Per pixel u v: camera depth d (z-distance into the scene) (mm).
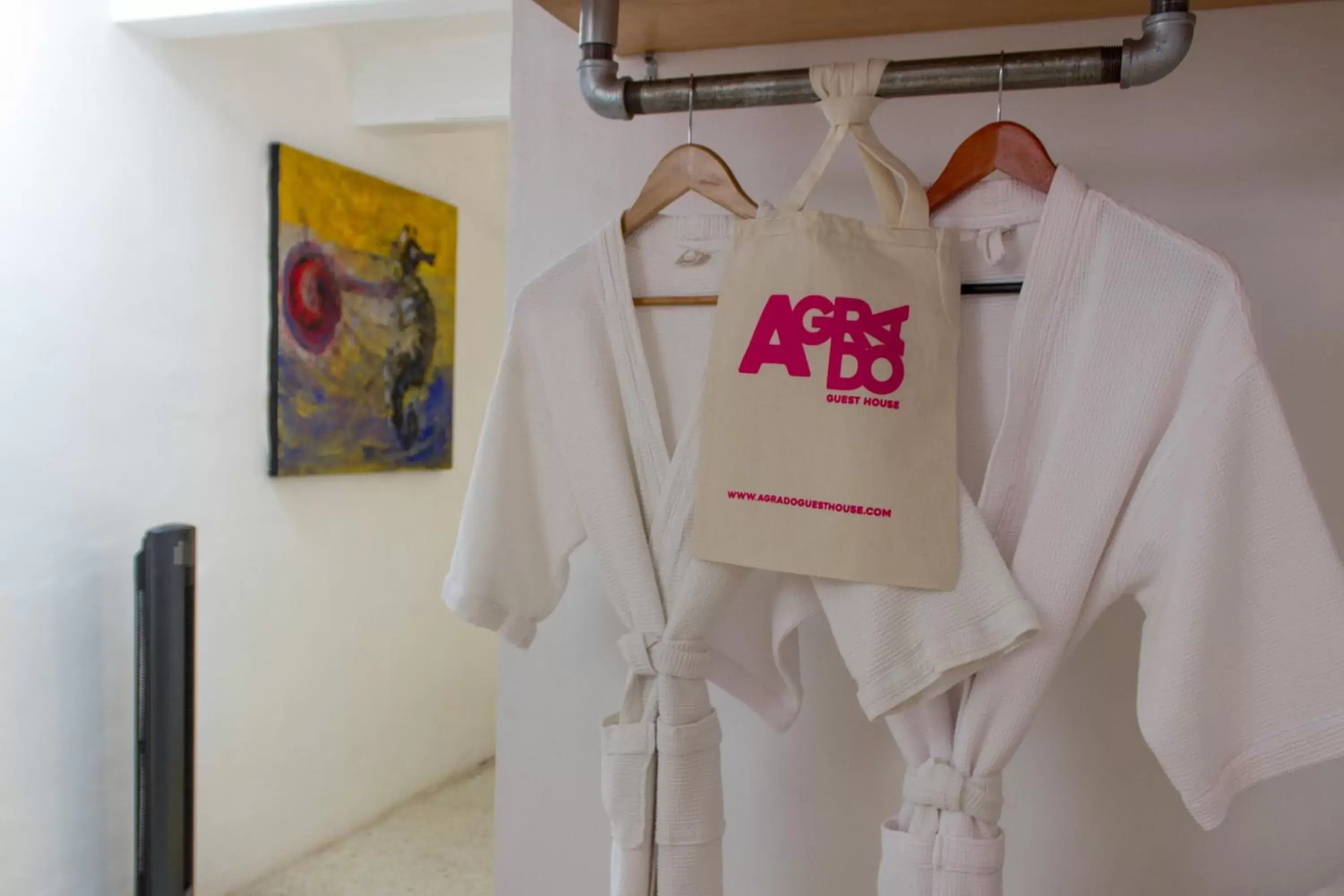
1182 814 1020
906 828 817
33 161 1729
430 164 2793
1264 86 974
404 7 1777
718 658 927
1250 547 712
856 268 790
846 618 802
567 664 1218
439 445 2840
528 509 945
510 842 1249
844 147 1088
